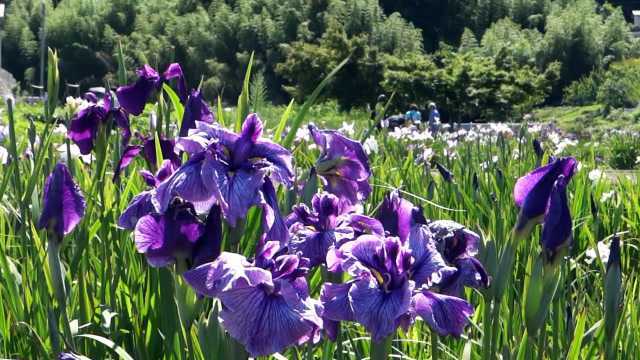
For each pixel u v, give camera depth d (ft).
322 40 63.26
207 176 2.52
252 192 2.57
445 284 3.09
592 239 5.34
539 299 2.97
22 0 115.14
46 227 2.97
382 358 2.67
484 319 3.17
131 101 4.59
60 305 3.02
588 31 105.19
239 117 4.16
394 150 12.19
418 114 28.55
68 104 8.00
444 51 59.00
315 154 9.76
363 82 60.23
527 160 9.46
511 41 107.45
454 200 6.82
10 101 4.24
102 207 4.13
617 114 54.03
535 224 3.00
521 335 3.67
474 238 3.19
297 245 3.12
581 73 104.68
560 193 2.91
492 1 131.95
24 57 110.42
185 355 3.18
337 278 3.10
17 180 4.26
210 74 92.79
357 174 3.72
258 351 2.38
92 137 4.59
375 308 2.60
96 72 105.29
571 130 40.01
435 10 133.39
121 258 3.97
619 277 3.20
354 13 103.86
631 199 7.95
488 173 7.97
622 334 4.23
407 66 56.95
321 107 47.37
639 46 107.34
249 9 104.58
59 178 2.95
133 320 3.78
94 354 3.60
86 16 109.50
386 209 3.07
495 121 55.98
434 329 2.72
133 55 99.86
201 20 102.83
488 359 3.15
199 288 2.41
